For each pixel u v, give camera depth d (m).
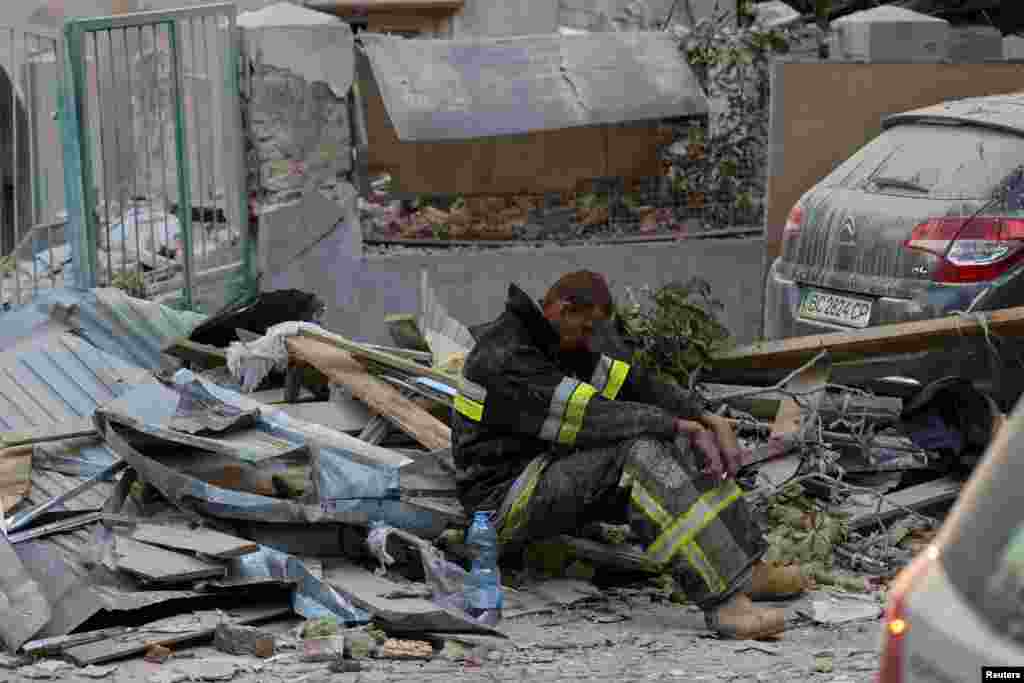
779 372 9.45
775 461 8.36
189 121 11.60
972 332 9.15
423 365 9.07
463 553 7.14
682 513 6.50
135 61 11.62
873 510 8.19
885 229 10.05
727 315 13.16
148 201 10.97
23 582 6.36
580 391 6.74
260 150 11.58
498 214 12.84
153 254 11.01
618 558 7.29
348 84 11.74
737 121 13.37
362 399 8.24
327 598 6.41
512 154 12.78
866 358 9.40
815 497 8.38
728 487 6.59
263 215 11.66
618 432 6.66
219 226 11.60
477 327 9.84
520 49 12.53
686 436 6.61
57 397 8.74
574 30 15.80
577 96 12.46
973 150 10.08
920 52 13.77
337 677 5.68
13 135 10.74
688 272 13.02
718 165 13.39
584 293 6.87
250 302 9.66
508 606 6.97
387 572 6.90
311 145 11.73
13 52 10.71
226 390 8.05
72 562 6.65
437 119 11.95
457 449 7.17
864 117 13.05
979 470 3.16
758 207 13.51
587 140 13.00
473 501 7.09
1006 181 9.84
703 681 5.57
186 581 6.44
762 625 6.46
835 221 10.40
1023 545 2.89
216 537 6.71
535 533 6.94
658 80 12.76
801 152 13.02
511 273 12.45
